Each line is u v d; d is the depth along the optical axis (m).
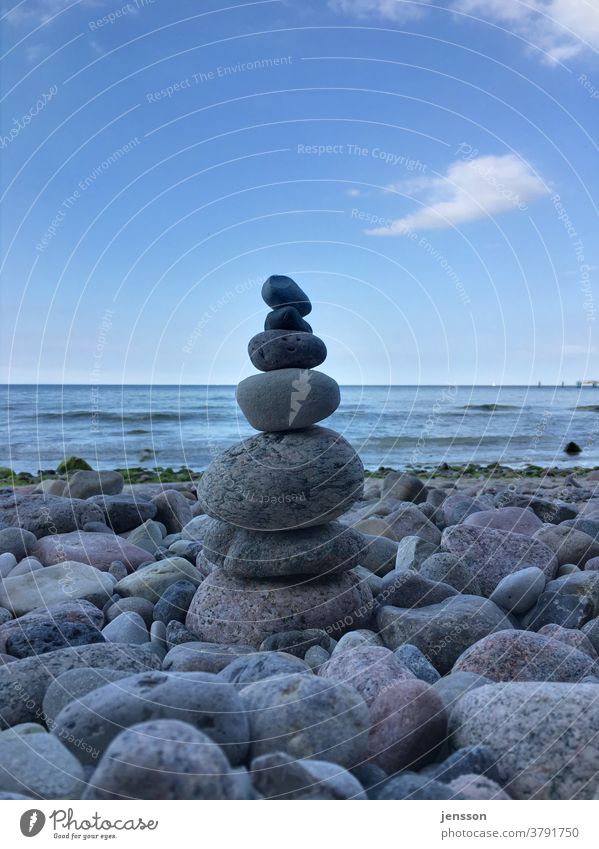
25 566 4.43
